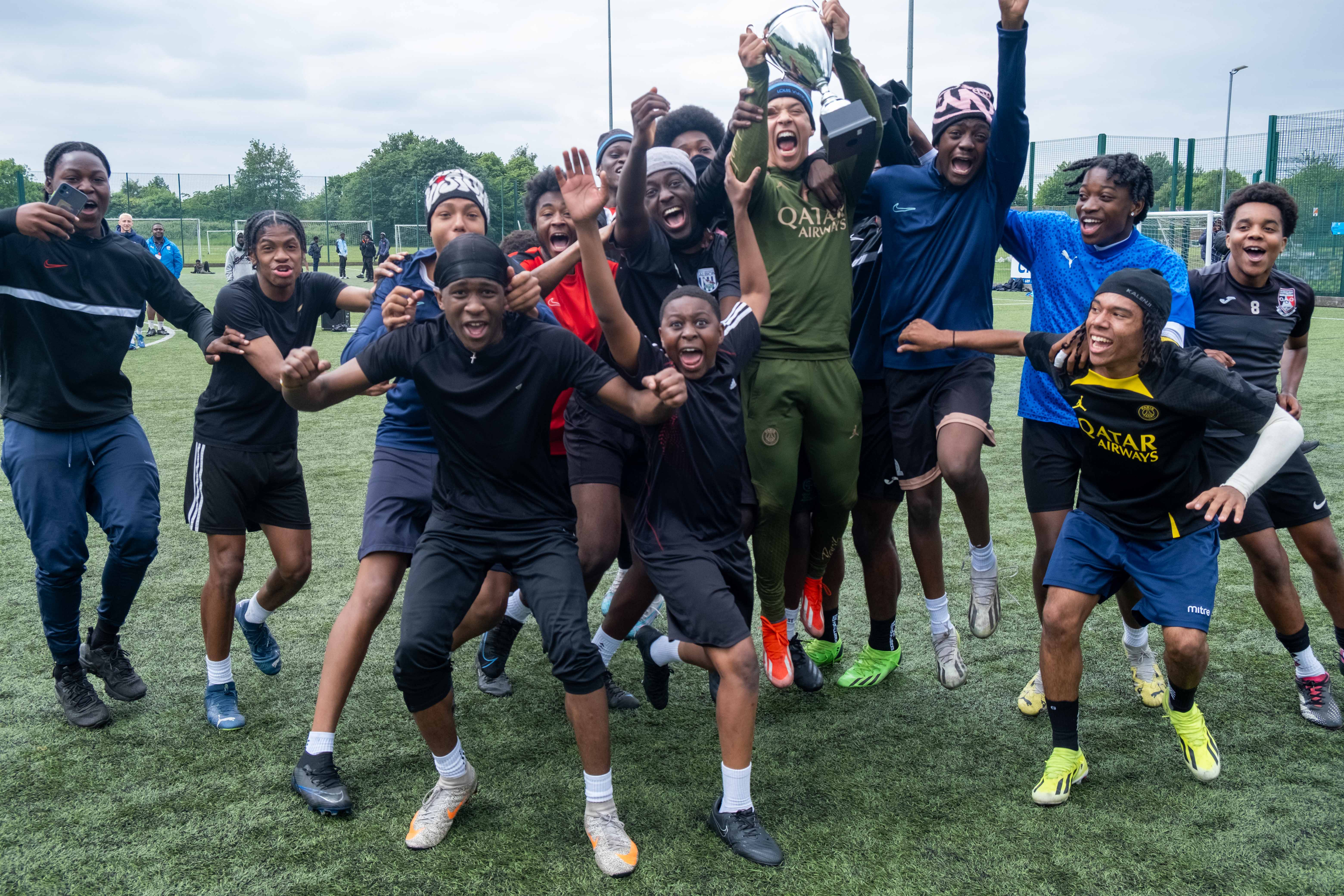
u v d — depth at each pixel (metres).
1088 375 2.89
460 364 2.66
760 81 3.16
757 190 3.33
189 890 2.48
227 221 38.81
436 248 3.24
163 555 5.31
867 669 3.78
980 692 3.68
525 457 2.71
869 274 3.81
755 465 3.34
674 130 4.21
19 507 3.35
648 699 3.53
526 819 2.83
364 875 2.55
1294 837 2.67
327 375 2.76
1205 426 2.85
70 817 2.81
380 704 3.59
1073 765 2.90
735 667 2.67
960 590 4.79
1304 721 3.36
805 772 3.10
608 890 2.48
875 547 3.70
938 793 2.95
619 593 3.38
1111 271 3.40
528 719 3.50
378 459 3.21
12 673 3.81
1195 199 30.67
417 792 2.98
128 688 3.55
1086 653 4.04
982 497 3.47
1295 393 4.06
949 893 2.45
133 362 12.91
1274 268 3.74
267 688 3.71
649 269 3.45
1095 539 2.98
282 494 3.48
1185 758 3.01
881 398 3.77
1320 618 4.25
